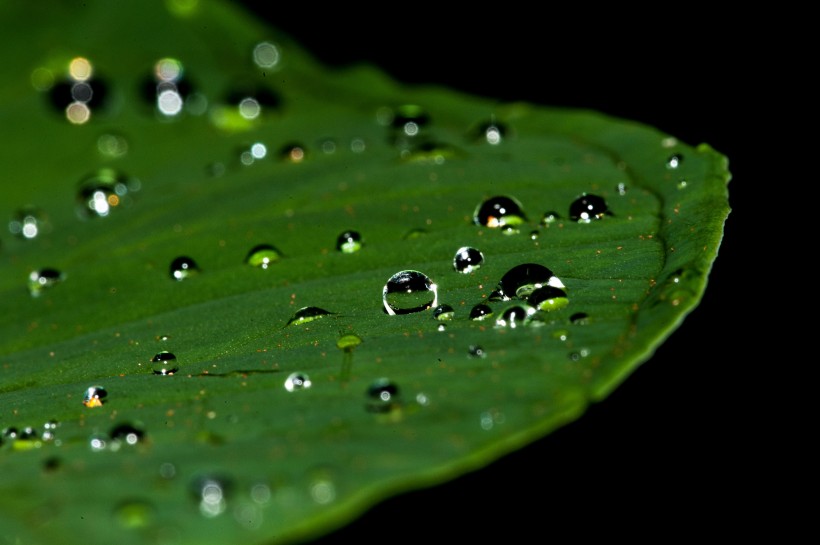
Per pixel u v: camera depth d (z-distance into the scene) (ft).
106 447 0.51
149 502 0.49
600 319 0.51
